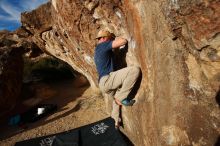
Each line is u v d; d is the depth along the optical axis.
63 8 5.15
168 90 3.06
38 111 7.94
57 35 7.36
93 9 4.22
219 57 2.24
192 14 2.21
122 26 3.82
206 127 2.61
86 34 5.14
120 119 5.29
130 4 3.29
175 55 2.81
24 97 9.96
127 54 3.94
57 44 7.96
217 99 2.46
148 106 3.64
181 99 2.88
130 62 3.95
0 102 8.20
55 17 6.30
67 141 5.31
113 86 3.85
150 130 3.65
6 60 8.99
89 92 9.48
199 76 2.59
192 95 2.73
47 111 8.05
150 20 3.00
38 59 13.66
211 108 2.54
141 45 3.43
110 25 4.18
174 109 3.00
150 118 3.61
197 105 2.70
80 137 5.43
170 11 2.43
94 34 4.88
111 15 3.92
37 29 8.07
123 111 5.01
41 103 9.23
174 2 2.32
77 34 5.52
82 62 7.36
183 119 2.88
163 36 2.87
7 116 8.40
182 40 2.60
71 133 5.56
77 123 7.05
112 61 3.98
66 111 8.09
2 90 8.38
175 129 3.03
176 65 2.84
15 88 9.42
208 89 2.54
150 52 3.26
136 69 3.70
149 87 3.56
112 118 5.89
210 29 2.14
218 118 2.47
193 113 2.75
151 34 3.09
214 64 2.35
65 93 10.11
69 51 7.64
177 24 2.46
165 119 3.19
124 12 3.57
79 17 4.82
